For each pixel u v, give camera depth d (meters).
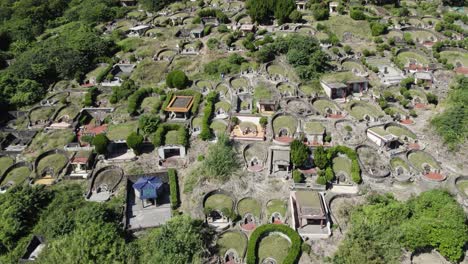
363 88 112.00
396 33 138.50
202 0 175.50
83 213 70.12
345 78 112.62
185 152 90.88
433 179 80.81
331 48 129.50
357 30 140.12
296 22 147.00
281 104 103.88
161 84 118.06
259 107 102.56
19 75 120.31
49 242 66.88
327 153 84.38
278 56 123.81
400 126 96.69
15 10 179.62
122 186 82.88
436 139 91.94
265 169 83.12
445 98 106.56
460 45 128.88
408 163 84.88
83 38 136.12
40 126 105.00
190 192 79.19
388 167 83.88
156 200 79.56
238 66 121.38
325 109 102.75
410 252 64.00
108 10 171.12
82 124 104.12
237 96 107.31
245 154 86.94
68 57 125.75
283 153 83.69
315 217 68.06
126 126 101.00
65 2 193.88
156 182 80.38
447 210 65.50
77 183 84.75
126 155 92.38
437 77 115.94
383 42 133.00
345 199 75.56
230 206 75.12
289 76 115.69
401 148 89.69
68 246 62.59
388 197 74.62
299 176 78.69
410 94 108.00
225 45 133.75
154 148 93.44
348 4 162.38
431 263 63.12
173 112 101.88
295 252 63.69
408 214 68.19
